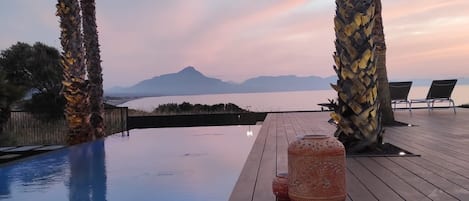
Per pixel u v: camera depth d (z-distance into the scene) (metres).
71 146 9.60
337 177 2.30
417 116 10.13
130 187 5.48
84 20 11.05
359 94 4.64
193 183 5.66
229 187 5.41
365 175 3.48
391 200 2.68
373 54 4.64
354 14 4.61
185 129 14.34
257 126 14.95
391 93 11.71
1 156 8.61
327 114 12.88
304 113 13.70
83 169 6.85
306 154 2.31
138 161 7.65
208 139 11.33
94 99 11.09
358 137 4.65
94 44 11.12
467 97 14.24
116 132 13.58
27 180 6.06
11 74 17.05
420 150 4.79
